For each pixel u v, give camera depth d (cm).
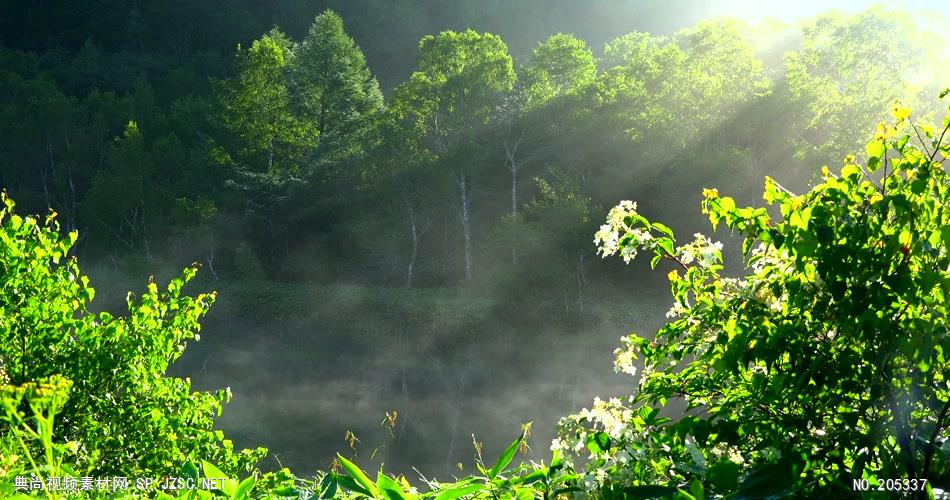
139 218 6681
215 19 13288
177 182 7044
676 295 324
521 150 5784
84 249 6756
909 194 278
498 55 6009
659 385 329
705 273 317
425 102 5872
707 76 5438
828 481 285
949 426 288
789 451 286
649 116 5444
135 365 680
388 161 5825
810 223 276
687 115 5256
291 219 6475
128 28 13012
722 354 302
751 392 307
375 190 5881
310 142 7031
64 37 13150
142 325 703
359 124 6862
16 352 628
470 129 5844
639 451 309
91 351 655
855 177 288
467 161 5512
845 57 5956
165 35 13250
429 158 5588
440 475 1884
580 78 6544
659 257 324
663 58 5759
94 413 639
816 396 292
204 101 8638
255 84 6938
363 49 12788
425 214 5941
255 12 14125
